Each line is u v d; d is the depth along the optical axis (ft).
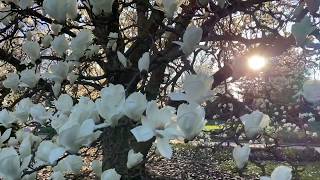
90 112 2.45
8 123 3.30
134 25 3.83
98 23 3.30
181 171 17.90
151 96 3.78
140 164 2.73
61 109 2.87
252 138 2.41
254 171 17.72
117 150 3.21
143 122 2.17
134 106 2.23
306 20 2.41
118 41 3.98
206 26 3.60
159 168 18.74
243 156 2.39
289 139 24.73
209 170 19.10
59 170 2.72
